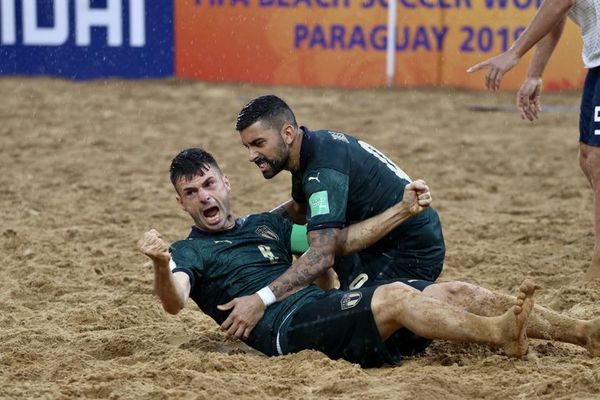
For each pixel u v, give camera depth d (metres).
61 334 22.95
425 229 22.39
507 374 19.34
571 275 28.33
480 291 20.30
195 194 21.45
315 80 71.81
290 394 18.50
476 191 42.72
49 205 39.91
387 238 22.33
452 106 64.94
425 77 71.25
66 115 61.41
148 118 60.75
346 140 22.19
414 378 18.94
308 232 21.25
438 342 21.98
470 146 53.09
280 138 21.47
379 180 22.12
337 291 20.91
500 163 48.66
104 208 39.38
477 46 70.25
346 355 20.33
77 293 27.22
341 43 71.38
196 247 21.52
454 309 19.41
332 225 21.08
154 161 49.31
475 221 36.66
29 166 47.97
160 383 19.02
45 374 20.00
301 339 20.47
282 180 44.91
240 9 71.94
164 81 72.50
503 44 69.75
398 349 20.77
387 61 71.25
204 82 72.50
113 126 58.31
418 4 70.69
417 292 19.72
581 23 26.31
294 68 71.94
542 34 26.06
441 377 19.03
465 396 18.41
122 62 73.25
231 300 21.38
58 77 73.69
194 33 72.56
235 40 72.19
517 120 60.66
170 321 24.59
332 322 20.12
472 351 21.41
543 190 42.81
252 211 38.97
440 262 22.80
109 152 51.50
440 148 52.50
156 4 72.62
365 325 19.86
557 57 69.69
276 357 20.58
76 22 73.12
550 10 25.84
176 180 21.58
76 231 34.62
